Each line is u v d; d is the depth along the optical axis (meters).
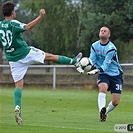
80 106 38.25
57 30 84.19
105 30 27.47
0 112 33.09
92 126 24.86
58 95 49.66
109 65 28.02
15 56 24.05
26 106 38.06
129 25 70.12
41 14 23.75
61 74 63.09
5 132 22.09
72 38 82.69
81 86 61.28
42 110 34.84
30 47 24.34
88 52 81.12
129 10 68.25
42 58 24.17
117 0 70.00
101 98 27.53
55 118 29.41
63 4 82.69
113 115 31.27
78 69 24.77
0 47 97.31
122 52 80.12
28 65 24.41
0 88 64.38
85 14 79.31
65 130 22.66
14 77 24.39
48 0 83.06
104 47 27.59
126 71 83.44
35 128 23.44
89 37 71.44
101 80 28.00
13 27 23.61
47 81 64.19
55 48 85.56
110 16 68.50
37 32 85.75
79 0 82.94
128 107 37.22
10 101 42.44
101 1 71.06
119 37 71.31
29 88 64.44
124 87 57.75
